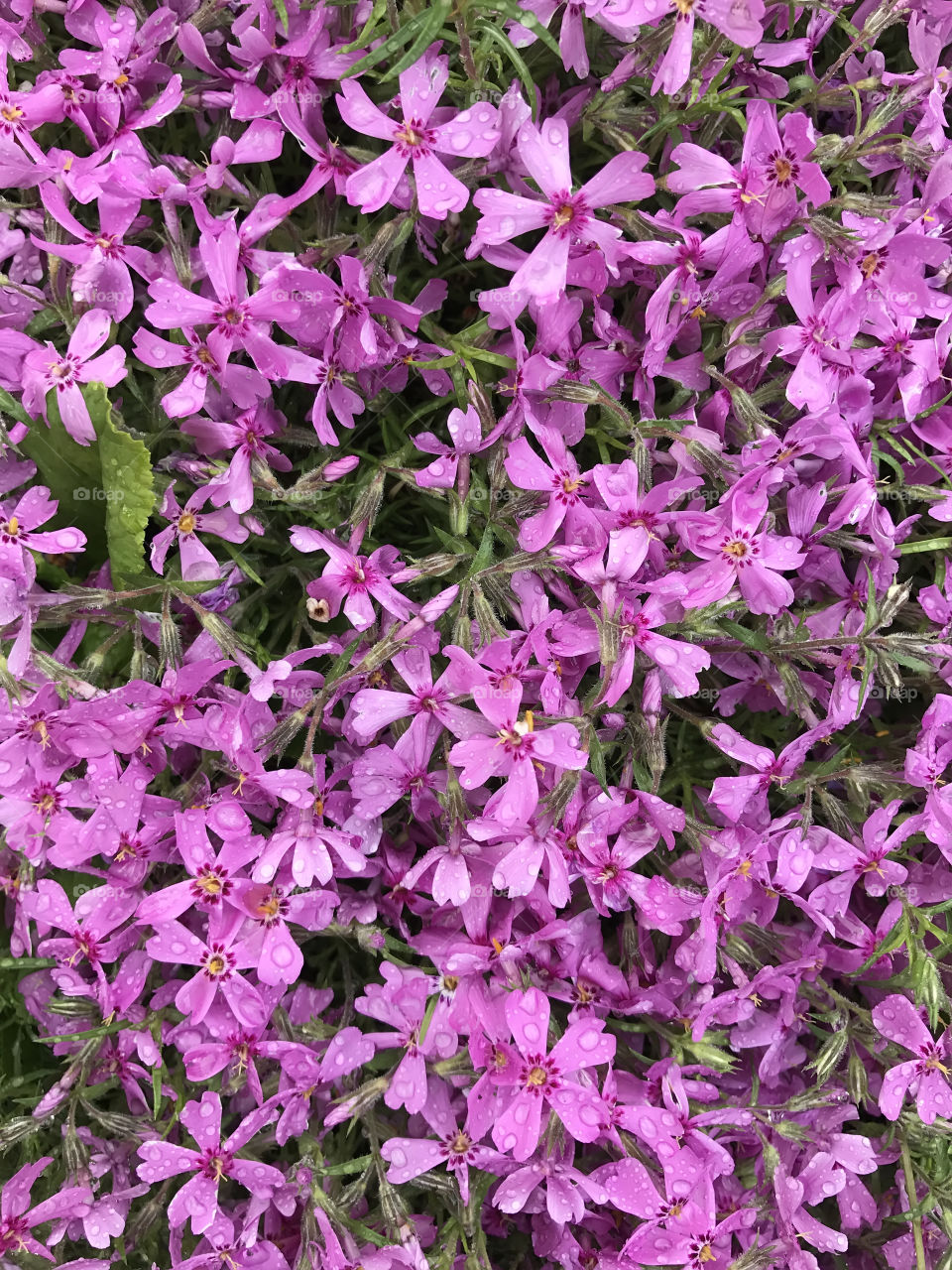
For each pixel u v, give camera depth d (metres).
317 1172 0.21
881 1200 0.23
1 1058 0.22
